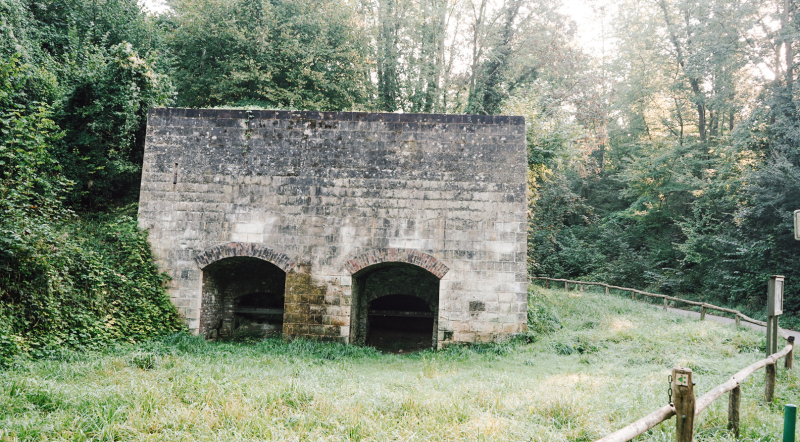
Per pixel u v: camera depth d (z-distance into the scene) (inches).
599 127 815.1
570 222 1212.5
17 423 191.2
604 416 224.1
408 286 550.6
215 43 813.9
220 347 432.5
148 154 489.1
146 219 482.9
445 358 431.8
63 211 421.7
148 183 486.0
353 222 478.0
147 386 254.2
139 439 189.5
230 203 482.3
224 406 227.9
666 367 365.4
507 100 879.7
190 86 842.2
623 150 1220.5
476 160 479.8
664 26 1072.8
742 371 227.1
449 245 473.1
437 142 483.2
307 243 478.0
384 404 243.0
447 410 234.8
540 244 1043.3
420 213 476.4
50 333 344.5
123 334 405.1
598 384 304.8
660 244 976.3
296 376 318.3
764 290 695.1
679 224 904.9
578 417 224.1
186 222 481.4
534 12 949.8
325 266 476.1
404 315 556.4
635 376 342.3
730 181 796.0
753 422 225.1
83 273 403.9
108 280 430.0
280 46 821.9
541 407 239.8
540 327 509.7
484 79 1007.0
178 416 211.8
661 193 991.0
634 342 447.5
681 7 949.8
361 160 483.8
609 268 964.0
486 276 469.7
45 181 420.2
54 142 537.3
